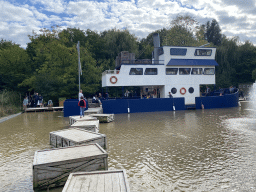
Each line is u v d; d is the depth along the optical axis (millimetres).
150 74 25734
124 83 25047
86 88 32219
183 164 5902
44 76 30047
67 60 32312
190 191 4301
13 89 35594
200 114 18703
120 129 12062
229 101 25156
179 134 10133
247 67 42500
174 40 45938
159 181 4824
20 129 12898
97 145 5988
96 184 3680
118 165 5934
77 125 10281
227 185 4527
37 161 4797
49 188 4672
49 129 12594
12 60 34656
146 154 6965
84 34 43031
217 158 6332
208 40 60031
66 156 5090
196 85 27156
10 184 4910
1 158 6949
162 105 23016
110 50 42594
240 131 10438
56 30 40938
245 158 6242
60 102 29125
